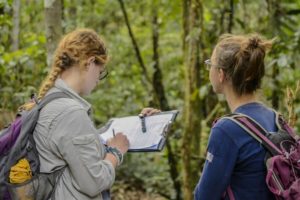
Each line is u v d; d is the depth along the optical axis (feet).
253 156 6.38
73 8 21.86
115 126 8.54
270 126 6.62
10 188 6.90
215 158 6.46
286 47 15.25
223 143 6.43
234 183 6.50
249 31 16.92
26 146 6.89
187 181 14.94
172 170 17.95
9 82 15.64
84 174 6.73
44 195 6.89
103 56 7.22
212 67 6.79
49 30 12.59
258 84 6.73
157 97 19.76
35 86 15.87
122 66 24.36
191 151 15.16
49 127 6.83
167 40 26.81
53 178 6.86
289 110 9.07
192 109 14.89
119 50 24.52
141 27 25.09
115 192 19.99
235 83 6.63
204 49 15.55
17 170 6.89
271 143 6.38
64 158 6.79
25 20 21.39
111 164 7.18
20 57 15.55
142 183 21.21
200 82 15.26
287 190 6.17
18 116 7.46
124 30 25.08
